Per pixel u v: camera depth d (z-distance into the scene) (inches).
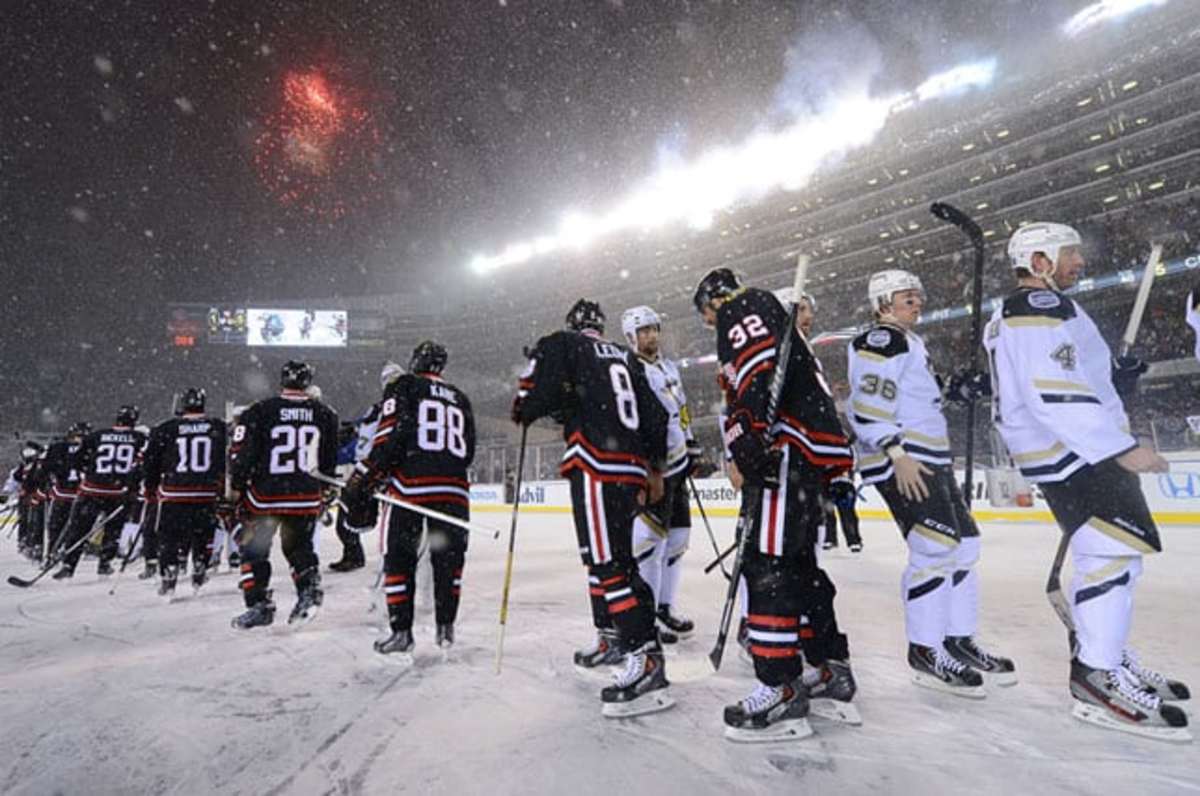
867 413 96.3
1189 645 116.1
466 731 79.0
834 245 1302.9
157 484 196.7
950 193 1184.8
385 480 120.2
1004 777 65.4
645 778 65.7
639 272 1562.5
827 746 73.6
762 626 77.8
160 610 168.2
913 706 87.0
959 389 113.9
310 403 153.5
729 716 75.9
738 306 84.2
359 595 190.9
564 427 101.4
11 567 302.2
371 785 65.2
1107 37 1072.2
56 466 296.8
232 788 65.2
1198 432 380.2
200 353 1796.3
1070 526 83.9
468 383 1760.6
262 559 146.8
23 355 1636.3
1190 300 83.7
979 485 413.1
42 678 104.1
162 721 83.7
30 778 68.1
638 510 97.1
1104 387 86.6
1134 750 71.9
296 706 89.2
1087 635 80.7
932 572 95.0
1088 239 1007.6
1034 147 1109.7
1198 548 258.1
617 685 84.6
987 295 1078.4
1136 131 1029.2
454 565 119.7
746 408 77.9
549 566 252.4
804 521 78.6
